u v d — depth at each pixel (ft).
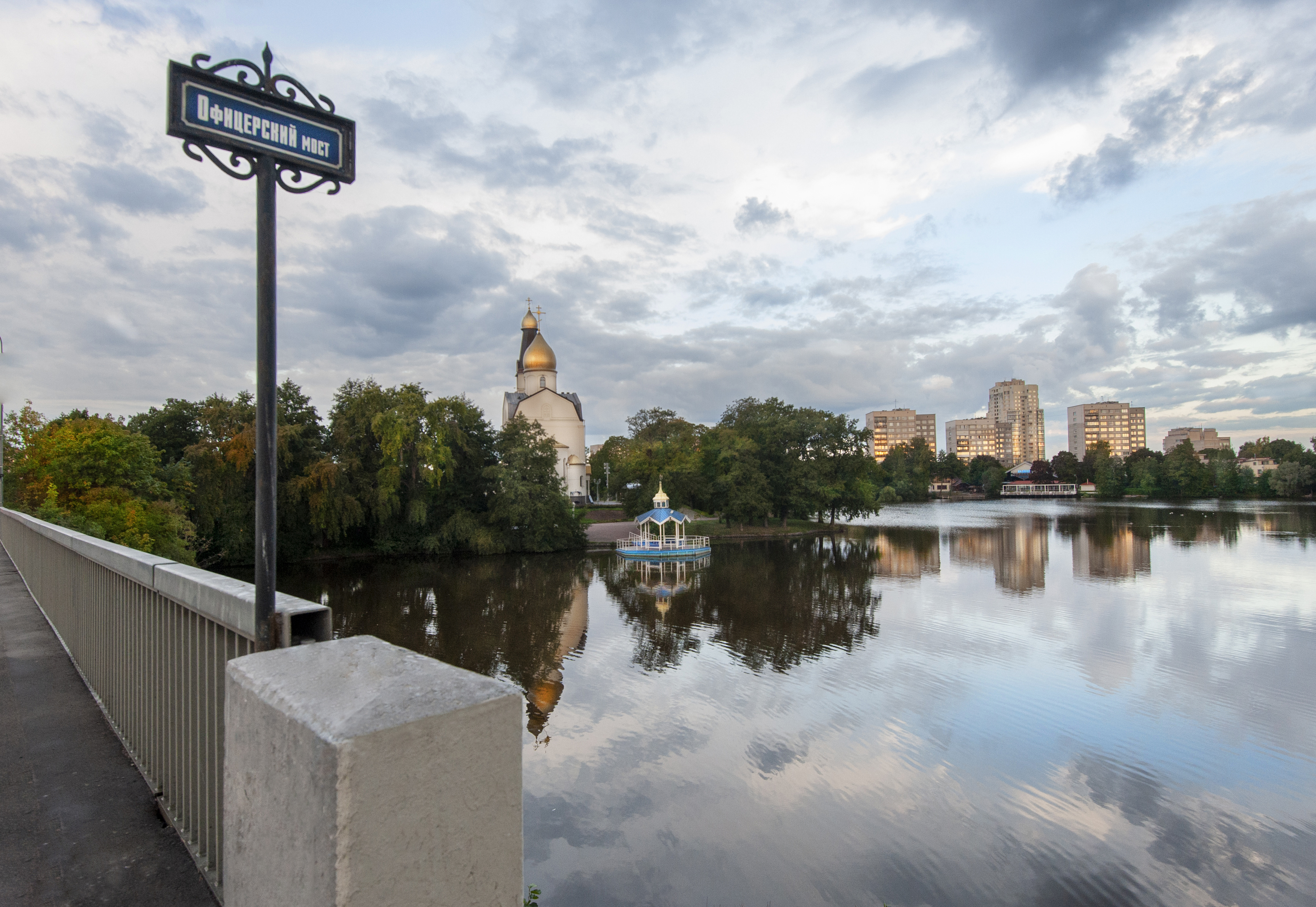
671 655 74.18
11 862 8.89
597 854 35.09
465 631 86.43
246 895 4.87
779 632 84.38
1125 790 42.09
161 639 10.39
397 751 3.82
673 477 212.84
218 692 8.12
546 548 166.71
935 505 422.82
